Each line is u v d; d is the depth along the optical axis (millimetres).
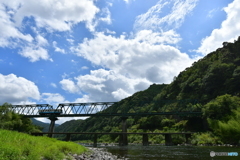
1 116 90688
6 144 14086
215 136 69500
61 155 18641
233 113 71188
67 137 92125
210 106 86125
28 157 13383
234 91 108562
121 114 117625
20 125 101125
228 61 150750
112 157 27203
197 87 149625
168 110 148500
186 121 113938
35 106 128750
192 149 42594
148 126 141375
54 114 122938
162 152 36469
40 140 25906
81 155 25031
